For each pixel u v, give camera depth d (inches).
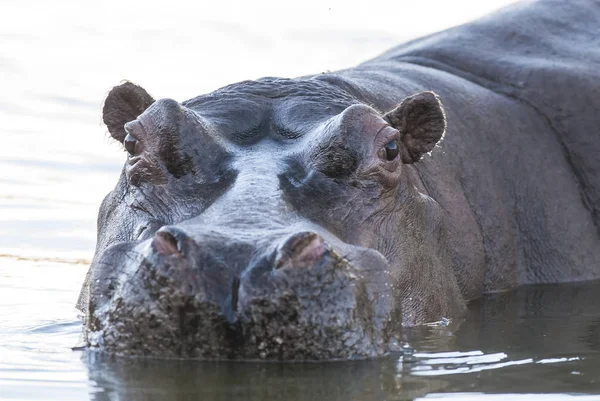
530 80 1768.0
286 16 3996.1
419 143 1192.2
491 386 812.6
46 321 1152.2
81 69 3457.2
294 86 1178.0
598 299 1459.2
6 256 1781.5
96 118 3021.7
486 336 1088.2
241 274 815.1
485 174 1582.2
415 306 1136.2
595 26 1963.6
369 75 1535.4
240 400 750.5
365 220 1028.5
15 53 3545.8
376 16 3941.9
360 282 863.1
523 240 1641.2
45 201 2295.8
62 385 797.2
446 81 1656.0
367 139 1042.7
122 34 3831.2
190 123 1026.7
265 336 820.0
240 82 1191.6
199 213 967.0
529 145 1692.9
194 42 3757.4
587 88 1769.2
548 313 1309.1
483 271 1508.4
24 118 2989.7
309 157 1019.9
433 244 1224.8
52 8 4099.4
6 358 899.4
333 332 830.5
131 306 841.5
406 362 885.8
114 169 2630.4
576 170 1734.7
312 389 775.7
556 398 774.5
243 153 1037.2
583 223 1705.2
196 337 828.6
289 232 850.8
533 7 1994.3
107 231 1184.8
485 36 1882.4
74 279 1562.5
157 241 827.4
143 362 837.2
